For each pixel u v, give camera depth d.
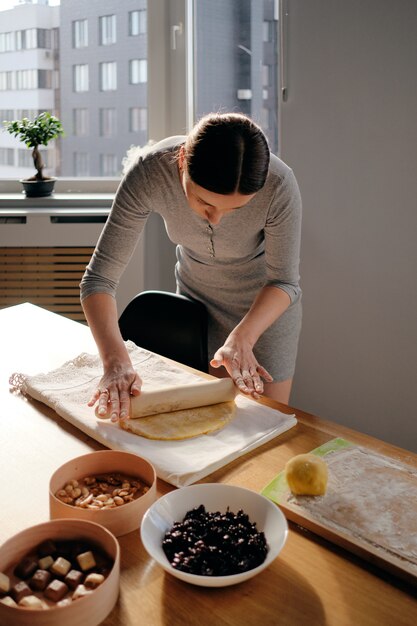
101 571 0.96
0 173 3.24
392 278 2.48
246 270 1.93
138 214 1.67
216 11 2.87
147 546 0.96
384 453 1.30
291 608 0.93
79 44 3.06
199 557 0.96
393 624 0.90
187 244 1.84
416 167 2.35
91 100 3.12
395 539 1.03
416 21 2.24
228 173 1.27
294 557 1.03
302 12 2.39
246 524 1.02
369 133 2.39
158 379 1.59
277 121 2.86
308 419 1.45
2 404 1.51
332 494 1.14
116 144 3.16
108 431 1.35
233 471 1.25
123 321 2.08
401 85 2.31
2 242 2.86
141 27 3.00
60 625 0.85
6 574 0.96
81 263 2.93
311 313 2.64
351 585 0.97
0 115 3.20
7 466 1.26
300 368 2.71
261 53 2.82
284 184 1.61
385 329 2.54
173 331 2.01
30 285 2.94
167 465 1.22
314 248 2.58
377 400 2.62
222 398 1.45
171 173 1.59
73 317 2.98
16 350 1.80
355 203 2.47
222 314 2.04
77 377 1.60
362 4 2.30
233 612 0.92
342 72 2.38
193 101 3.03
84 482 1.17
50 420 1.44
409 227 2.41
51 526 0.99
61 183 3.17
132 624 0.90
